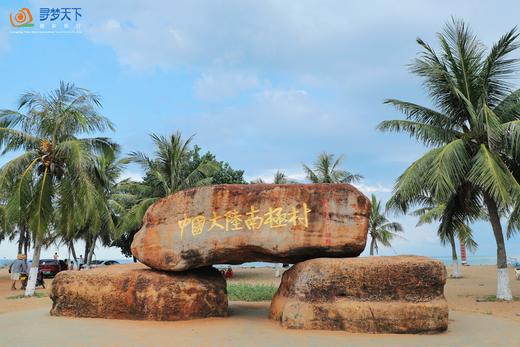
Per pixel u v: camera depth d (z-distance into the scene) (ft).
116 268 34.04
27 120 53.21
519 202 41.65
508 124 42.80
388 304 26.43
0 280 94.02
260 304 41.27
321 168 81.30
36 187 52.44
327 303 27.12
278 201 30.68
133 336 24.70
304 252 29.91
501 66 46.96
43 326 27.53
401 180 46.65
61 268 102.17
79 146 50.83
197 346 22.54
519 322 31.73
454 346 22.91
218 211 31.19
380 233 98.43
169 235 31.45
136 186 86.48
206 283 31.83
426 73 48.24
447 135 48.42
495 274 91.20
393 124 49.32
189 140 76.54
